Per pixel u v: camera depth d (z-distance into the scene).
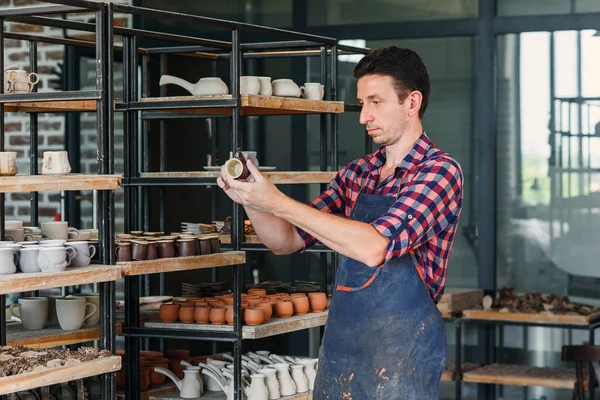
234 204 4.03
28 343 3.70
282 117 6.71
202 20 3.79
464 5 6.40
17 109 4.31
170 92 6.38
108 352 3.49
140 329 4.05
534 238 6.37
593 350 5.36
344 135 6.59
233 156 3.91
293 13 6.62
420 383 2.92
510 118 6.40
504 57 6.39
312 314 4.41
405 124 2.89
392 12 6.51
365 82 2.87
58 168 3.50
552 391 6.27
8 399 3.60
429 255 2.91
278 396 4.22
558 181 6.32
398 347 2.91
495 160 6.39
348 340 2.97
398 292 2.92
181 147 6.46
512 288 6.18
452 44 6.46
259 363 4.43
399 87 2.84
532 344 6.35
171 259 3.75
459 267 6.47
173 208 6.37
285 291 4.94
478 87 6.40
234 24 3.88
